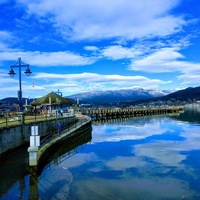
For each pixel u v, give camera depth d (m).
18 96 24.69
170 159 21.42
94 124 56.31
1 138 18.05
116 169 18.30
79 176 16.52
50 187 13.90
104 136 35.53
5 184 13.88
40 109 47.28
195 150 24.94
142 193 13.94
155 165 19.55
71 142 29.05
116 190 14.22
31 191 13.05
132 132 39.47
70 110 47.12
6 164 17.09
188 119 65.94
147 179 16.25
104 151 24.80
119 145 28.00
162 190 14.38
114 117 84.44
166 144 28.28
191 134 35.88
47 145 20.64
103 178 16.22
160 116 85.31
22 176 15.13
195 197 13.44
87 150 25.41
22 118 22.34
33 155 15.62
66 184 14.73
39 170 16.50
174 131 39.59
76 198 12.78
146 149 25.62
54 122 31.19
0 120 26.70
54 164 19.48
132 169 18.42
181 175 17.06
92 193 13.61
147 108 104.19
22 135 21.98
